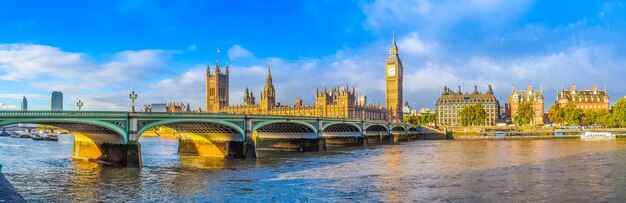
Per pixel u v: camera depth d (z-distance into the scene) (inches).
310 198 2156.7
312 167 3353.8
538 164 3430.1
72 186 2447.1
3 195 1243.8
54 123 2945.4
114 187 2429.9
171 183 2571.4
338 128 6348.4
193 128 4175.7
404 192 2295.8
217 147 4259.4
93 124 3021.7
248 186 2482.8
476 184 2514.8
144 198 2153.1
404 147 5900.6
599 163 3454.7
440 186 2461.9
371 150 5290.4
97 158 3622.0
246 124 4116.6
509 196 2178.9
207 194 2255.2
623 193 2226.9
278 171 3112.7
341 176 2864.2
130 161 3225.9
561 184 2486.5
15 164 3376.0
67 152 4549.7
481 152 4781.0
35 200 2087.8
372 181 2650.1
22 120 2687.0
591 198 2122.3
